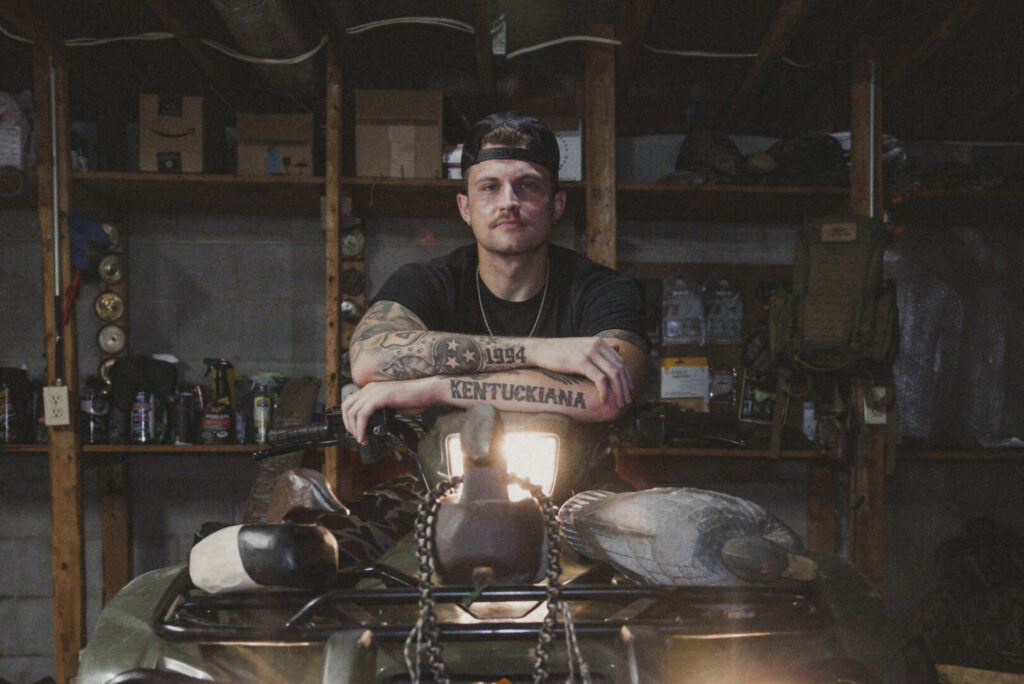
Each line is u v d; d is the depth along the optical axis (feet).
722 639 3.44
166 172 12.96
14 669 14.51
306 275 15.21
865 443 12.48
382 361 4.87
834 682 3.26
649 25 12.66
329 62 12.54
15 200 14.14
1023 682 8.36
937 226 15.40
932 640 11.76
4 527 14.60
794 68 14.14
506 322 5.92
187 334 15.08
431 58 14.20
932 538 15.15
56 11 11.66
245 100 14.42
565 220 15.05
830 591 4.19
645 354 5.59
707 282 15.17
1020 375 15.24
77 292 12.48
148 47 13.41
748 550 3.27
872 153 12.60
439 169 13.14
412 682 2.96
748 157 13.28
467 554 2.91
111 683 3.26
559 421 4.38
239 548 3.29
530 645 3.44
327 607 3.49
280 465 12.48
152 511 14.85
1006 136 15.34
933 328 15.30
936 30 11.75
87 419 13.21
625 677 3.14
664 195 13.37
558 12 12.33
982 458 13.17
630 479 14.96
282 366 15.12
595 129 12.55
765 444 13.12
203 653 3.55
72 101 14.56
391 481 5.69
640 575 3.58
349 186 13.10
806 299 12.11
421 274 5.90
